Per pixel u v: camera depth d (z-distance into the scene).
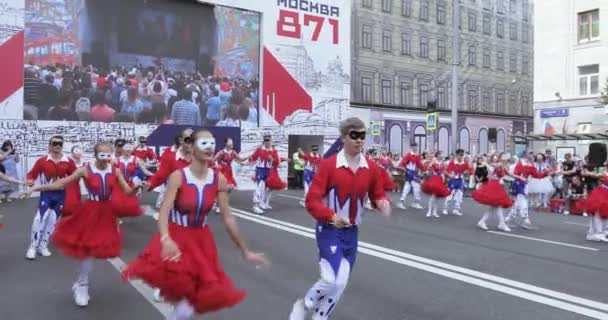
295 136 26.45
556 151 28.89
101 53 19.31
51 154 7.89
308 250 8.70
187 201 3.90
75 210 5.71
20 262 7.56
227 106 22.25
